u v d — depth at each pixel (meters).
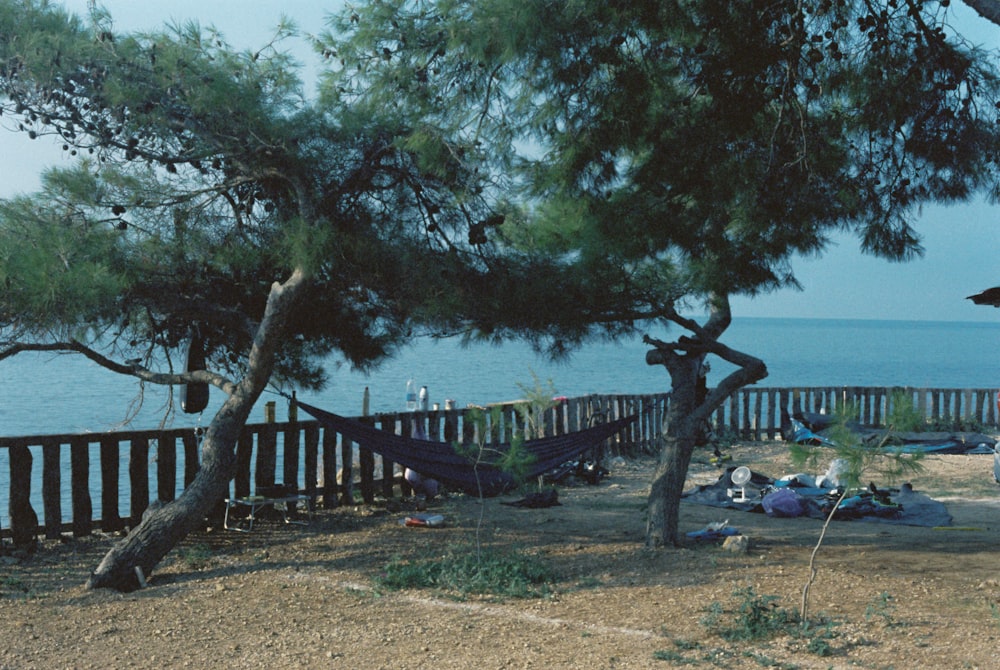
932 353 102.12
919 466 6.84
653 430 18.95
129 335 10.41
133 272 8.89
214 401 31.81
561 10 7.94
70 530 10.46
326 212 9.38
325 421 11.02
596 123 8.60
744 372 10.27
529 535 11.04
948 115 9.12
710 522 11.96
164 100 8.56
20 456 10.05
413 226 9.86
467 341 10.68
